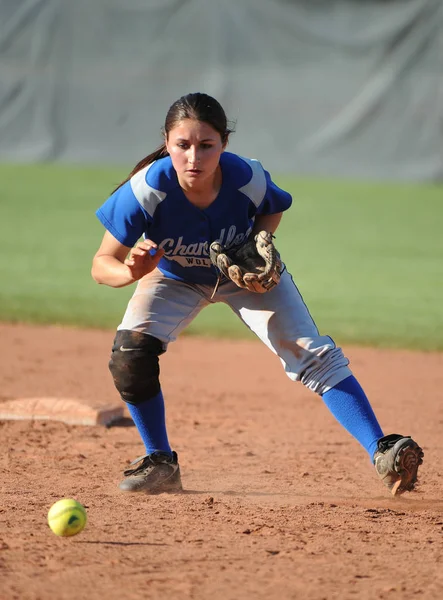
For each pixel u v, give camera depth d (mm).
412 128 91000
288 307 14211
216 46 96812
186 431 20266
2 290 39469
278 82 95062
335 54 92812
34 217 63938
